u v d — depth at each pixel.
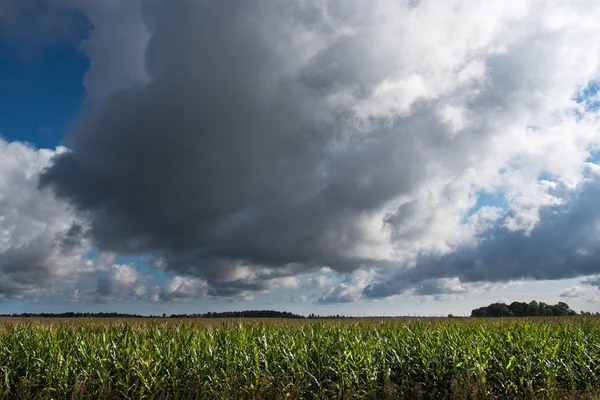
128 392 11.06
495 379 12.12
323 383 11.91
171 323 15.77
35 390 11.24
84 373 11.27
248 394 11.00
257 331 15.14
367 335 15.40
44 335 13.83
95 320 16.80
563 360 13.24
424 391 11.77
